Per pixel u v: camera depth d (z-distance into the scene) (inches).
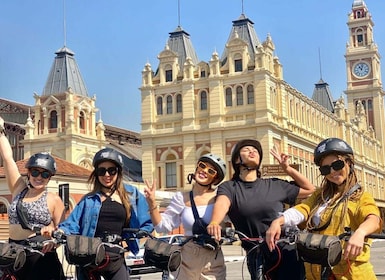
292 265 226.1
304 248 190.9
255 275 222.7
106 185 251.9
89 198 250.7
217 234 219.8
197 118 2229.3
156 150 2288.4
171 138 2262.6
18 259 217.3
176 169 2244.1
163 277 252.4
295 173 252.4
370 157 3779.5
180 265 247.4
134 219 257.3
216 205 232.4
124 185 257.9
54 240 221.9
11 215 253.1
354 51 4515.3
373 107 4387.3
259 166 248.1
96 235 245.9
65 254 216.1
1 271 234.8
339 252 188.9
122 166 255.1
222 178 256.8
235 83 2178.9
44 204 254.7
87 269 235.3
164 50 2343.8
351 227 208.2
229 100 2192.4
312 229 214.5
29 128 2412.6
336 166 210.7
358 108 3991.1
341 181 213.5
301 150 2456.9
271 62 2222.0
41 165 253.1
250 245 236.4
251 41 2271.2
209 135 2192.4
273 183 244.4
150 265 226.1
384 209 2635.3
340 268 201.6
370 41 4507.9
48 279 241.4
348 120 3292.3
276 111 2229.3
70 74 2474.2
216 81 2190.0
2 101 2792.8
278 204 237.6
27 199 255.8
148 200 249.8
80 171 1464.1
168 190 2237.9
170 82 2301.9
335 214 209.5
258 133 2103.8
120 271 240.2
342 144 213.3
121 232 250.2
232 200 238.2
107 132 2790.4
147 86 2324.1
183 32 2447.1
